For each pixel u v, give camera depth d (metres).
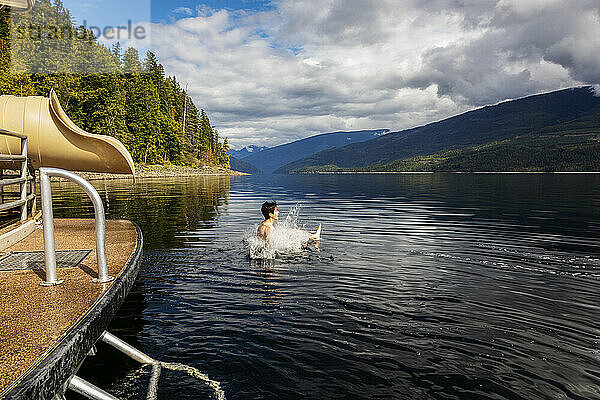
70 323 2.44
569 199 20.28
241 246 8.12
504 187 33.66
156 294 5.14
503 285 5.58
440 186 36.88
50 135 5.73
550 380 3.14
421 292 5.27
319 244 8.45
